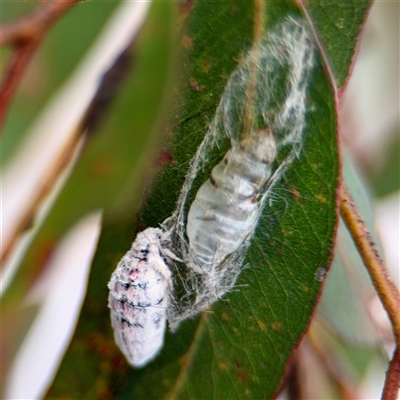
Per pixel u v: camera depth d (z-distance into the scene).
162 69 0.15
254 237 0.17
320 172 0.17
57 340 0.19
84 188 0.15
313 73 0.17
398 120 0.19
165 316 0.18
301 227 0.17
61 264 0.18
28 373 0.19
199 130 0.17
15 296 0.16
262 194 0.17
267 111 0.17
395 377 0.17
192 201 0.18
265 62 0.17
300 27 0.17
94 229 0.18
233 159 0.17
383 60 0.19
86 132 0.15
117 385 0.18
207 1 0.17
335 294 0.19
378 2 0.19
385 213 0.20
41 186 0.16
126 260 0.18
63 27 0.16
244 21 0.17
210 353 0.18
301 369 0.19
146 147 0.15
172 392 0.18
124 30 0.16
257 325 0.17
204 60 0.17
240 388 0.18
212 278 0.18
